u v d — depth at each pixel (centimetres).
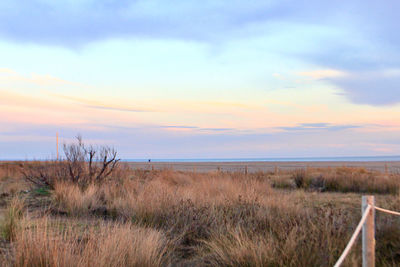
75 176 1231
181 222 704
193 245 622
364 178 1562
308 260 461
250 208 782
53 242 458
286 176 1998
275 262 464
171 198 854
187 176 1692
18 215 719
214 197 987
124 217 784
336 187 1494
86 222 705
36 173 1334
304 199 1090
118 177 1338
